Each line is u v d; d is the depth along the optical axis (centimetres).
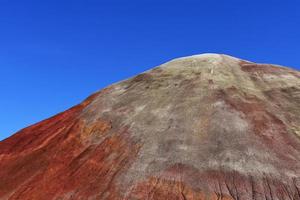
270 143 3881
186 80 4812
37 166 4381
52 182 4056
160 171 3703
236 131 3994
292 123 4175
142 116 4388
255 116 4191
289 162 3700
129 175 3747
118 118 4491
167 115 4306
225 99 4400
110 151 4116
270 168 3638
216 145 3869
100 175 3897
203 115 4219
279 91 4666
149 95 4709
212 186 3528
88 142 4378
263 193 3456
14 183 4281
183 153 3828
